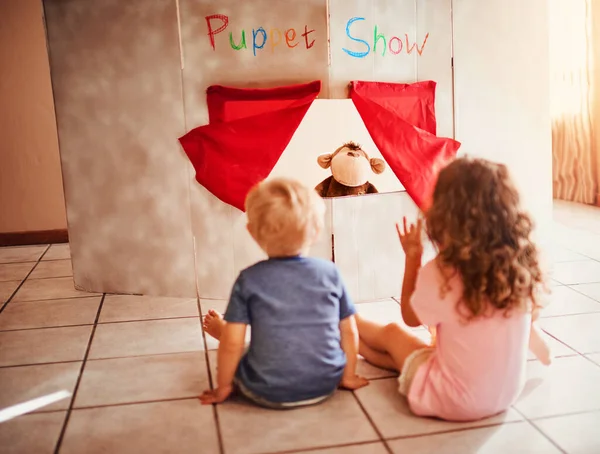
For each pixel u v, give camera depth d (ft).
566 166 15.90
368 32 8.21
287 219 5.50
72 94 8.77
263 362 5.58
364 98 8.09
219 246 8.67
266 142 8.05
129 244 8.99
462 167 5.28
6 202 13.07
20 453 5.16
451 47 8.52
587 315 7.97
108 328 7.88
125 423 5.59
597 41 14.35
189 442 5.25
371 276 8.68
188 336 7.56
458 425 5.43
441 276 5.26
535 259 5.31
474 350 5.27
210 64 8.25
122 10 8.36
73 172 9.02
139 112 8.55
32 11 12.52
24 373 6.65
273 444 5.19
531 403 5.80
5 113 12.78
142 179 8.73
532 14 8.77
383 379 6.27
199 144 8.29
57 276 10.41
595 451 5.00
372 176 8.39
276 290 5.54
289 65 8.20
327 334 5.66
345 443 5.17
